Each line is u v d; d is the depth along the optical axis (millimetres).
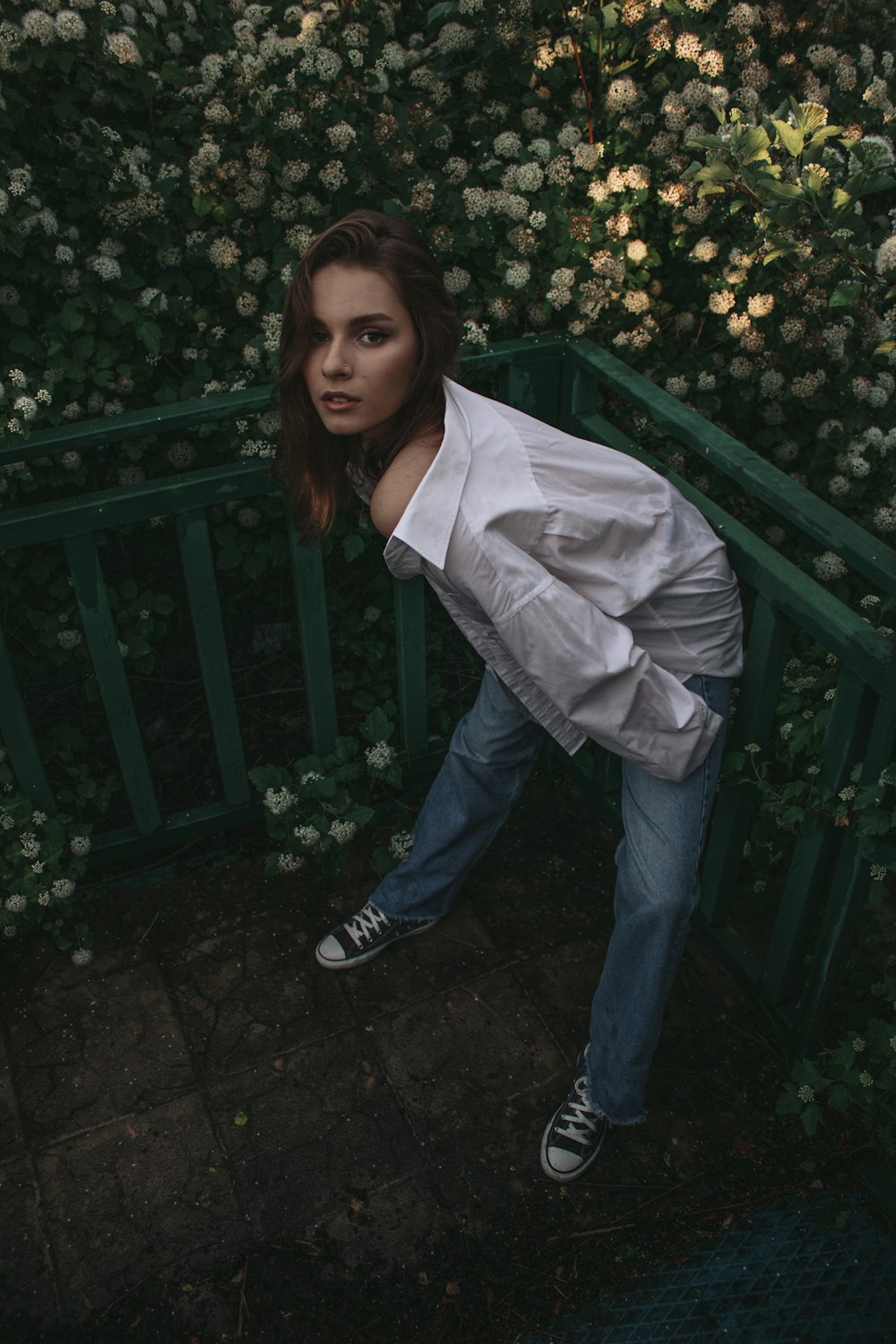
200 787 2762
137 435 2018
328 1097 2127
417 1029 2250
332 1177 1995
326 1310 1812
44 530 1981
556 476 1492
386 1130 2072
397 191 2432
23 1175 1998
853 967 2090
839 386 2645
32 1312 1812
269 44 2422
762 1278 1849
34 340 2357
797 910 1998
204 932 2441
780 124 1848
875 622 2385
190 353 2461
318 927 2455
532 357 2338
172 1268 1866
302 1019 2268
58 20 2156
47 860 2254
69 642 2584
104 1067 2178
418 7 2900
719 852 2201
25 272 2236
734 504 2730
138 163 2406
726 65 2545
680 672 1714
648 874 1712
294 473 1685
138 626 2600
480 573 1401
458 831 2227
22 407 1935
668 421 2043
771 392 2566
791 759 2061
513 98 2699
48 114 2307
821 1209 1946
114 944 2412
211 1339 1777
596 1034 1907
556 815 2727
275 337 2328
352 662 2900
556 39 2574
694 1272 1858
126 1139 2055
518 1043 2225
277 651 3037
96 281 2309
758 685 1936
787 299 2453
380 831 2547
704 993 2303
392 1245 1896
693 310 2719
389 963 2377
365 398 1450
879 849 1741
